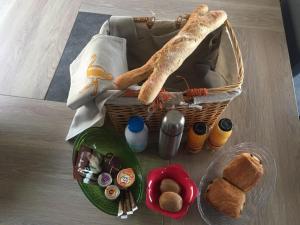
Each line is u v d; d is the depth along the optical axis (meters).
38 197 0.75
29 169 0.79
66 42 1.01
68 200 0.75
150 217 0.74
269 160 0.81
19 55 0.98
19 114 0.87
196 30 0.70
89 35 1.03
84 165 0.74
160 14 1.08
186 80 0.90
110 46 0.76
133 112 0.75
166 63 0.65
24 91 0.91
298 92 1.10
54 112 0.88
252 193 0.77
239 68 0.72
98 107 0.70
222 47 0.83
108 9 1.09
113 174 0.74
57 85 0.93
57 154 0.82
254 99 0.92
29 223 0.72
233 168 0.73
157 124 0.83
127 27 0.81
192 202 0.75
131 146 0.79
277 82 0.95
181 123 0.67
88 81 0.68
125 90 0.66
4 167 0.79
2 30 1.03
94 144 0.80
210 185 0.74
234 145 0.84
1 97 0.90
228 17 1.08
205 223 0.73
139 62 0.92
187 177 0.71
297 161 0.83
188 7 1.11
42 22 1.05
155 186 0.72
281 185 0.79
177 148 0.78
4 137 0.83
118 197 0.72
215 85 0.84
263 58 1.00
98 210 0.74
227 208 0.71
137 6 1.10
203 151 0.83
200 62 0.90
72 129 0.80
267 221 0.74
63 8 1.08
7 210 0.74
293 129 0.88
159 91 0.65
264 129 0.87
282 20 1.08
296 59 1.03
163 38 0.84
